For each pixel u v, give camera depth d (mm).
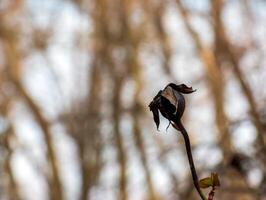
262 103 8289
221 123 11758
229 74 11992
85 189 18062
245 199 7555
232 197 7707
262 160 7164
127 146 17578
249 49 11781
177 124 2791
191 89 2789
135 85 18250
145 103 18156
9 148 16719
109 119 18250
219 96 12531
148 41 17797
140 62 18141
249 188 7188
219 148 7875
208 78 13148
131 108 18188
